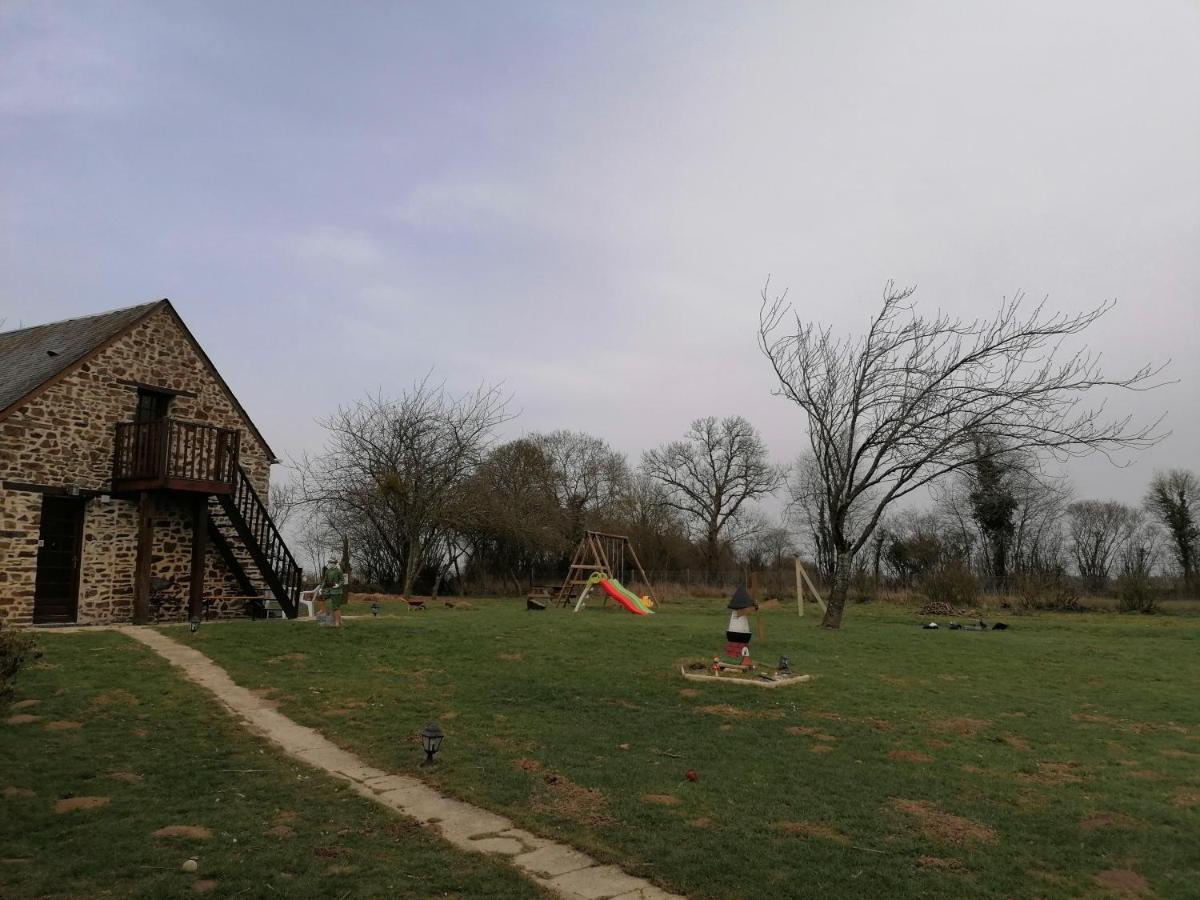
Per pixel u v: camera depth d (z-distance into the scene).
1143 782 8.69
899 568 53.94
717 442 63.19
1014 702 12.73
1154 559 55.81
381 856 6.39
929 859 6.55
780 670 14.16
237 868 6.00
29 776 7.89
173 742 9.39
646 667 14.57
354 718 10.86
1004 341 21.27
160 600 20.22
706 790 8.12
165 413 21.05
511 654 15.55
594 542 30.83
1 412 17.27
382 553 45.47
